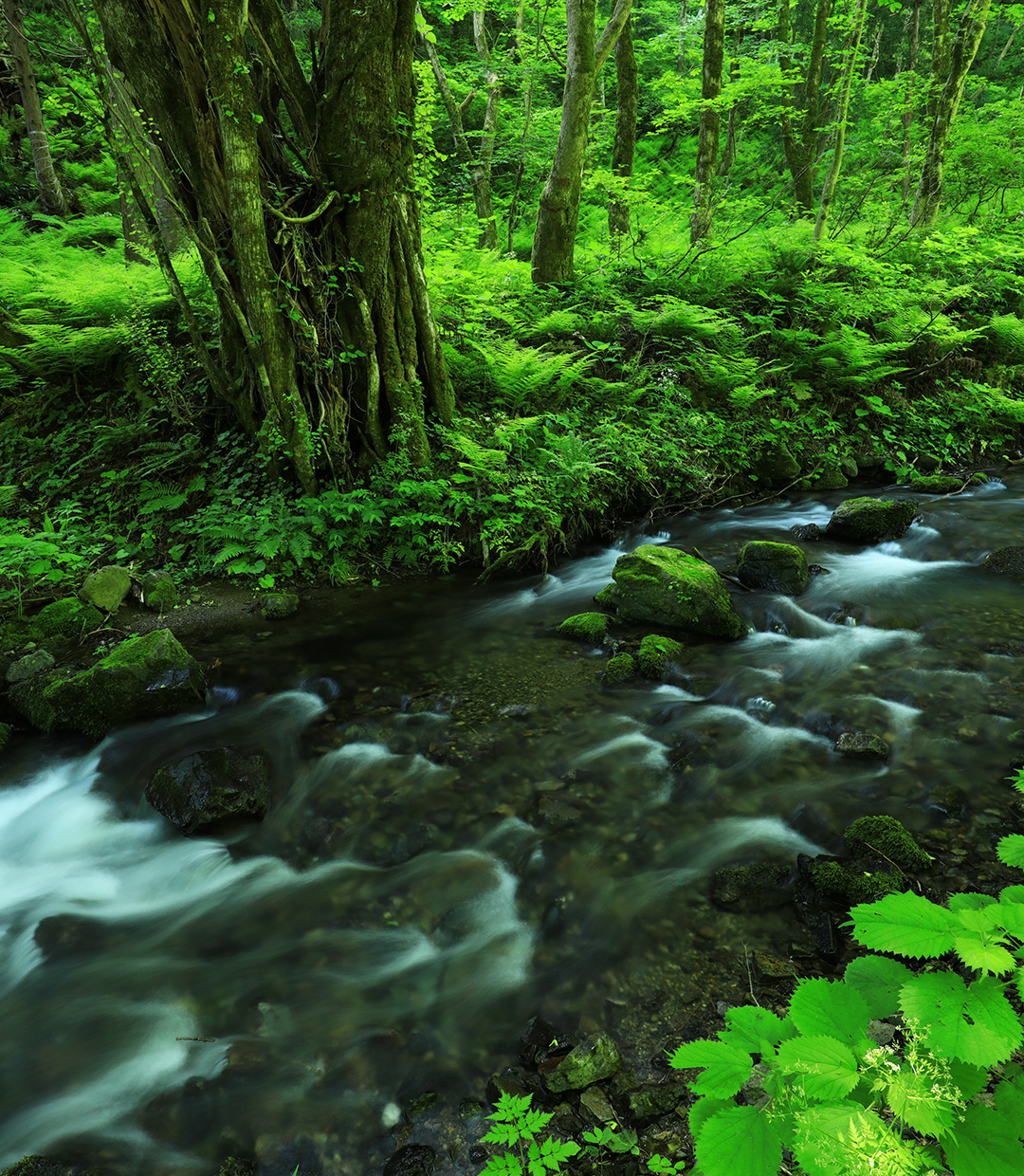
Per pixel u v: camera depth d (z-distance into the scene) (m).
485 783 3.97
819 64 14.10
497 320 8.96
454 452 7.33
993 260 11.59
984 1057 1.24
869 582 6.21
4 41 13.58
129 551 6.77
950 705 4.30
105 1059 2.66
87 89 11.88
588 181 10.73
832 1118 1.31
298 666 5.31
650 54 21.27
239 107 5.71
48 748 4.61
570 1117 2.31
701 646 5.35
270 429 6.80
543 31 13.47
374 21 5.77
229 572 6.50
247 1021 2.77
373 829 3.72
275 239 6.28
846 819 3.45
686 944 2.91
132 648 4.91
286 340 6.52
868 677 4.70
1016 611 5.52
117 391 8.26
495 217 13.58
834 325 9.78
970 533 6.96
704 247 10.29
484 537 6.97
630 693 4.79
